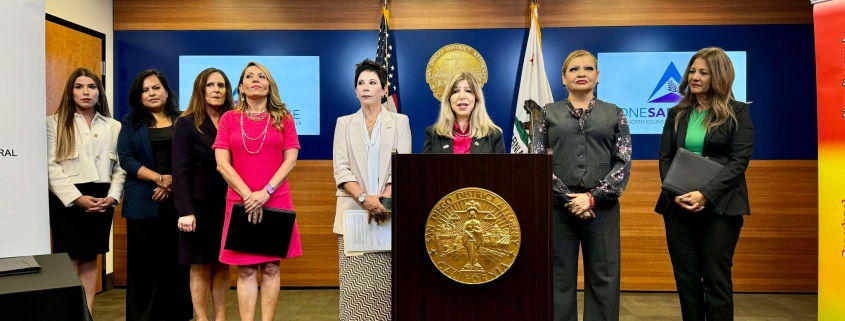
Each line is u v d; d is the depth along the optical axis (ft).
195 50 14.62
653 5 14.23
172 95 10.68
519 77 14.47
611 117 8.17
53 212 9.43
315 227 14.65
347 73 14.62
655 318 12.14
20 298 4.13
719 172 8.13
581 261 14.47
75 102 9.61
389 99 13.98
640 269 14.38
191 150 9.25
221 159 8.45
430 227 5.61
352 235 8.50
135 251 10.13
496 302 5.61
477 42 14.48
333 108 14.62
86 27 13.66
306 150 14.64
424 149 8.45
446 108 8.24
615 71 14.32
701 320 8.61
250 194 8.24
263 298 8.77
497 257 5.58
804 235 14.12
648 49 14.26
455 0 14.49
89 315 4.41
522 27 14.44
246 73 8.65
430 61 14.52
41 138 6.43
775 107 14.12
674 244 8.67
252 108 8.75
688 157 8.32
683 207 8.28
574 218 8.21
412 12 14.53
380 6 14.56
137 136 9.96
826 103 7.28
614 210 8.16
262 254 8.46
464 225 5.60
